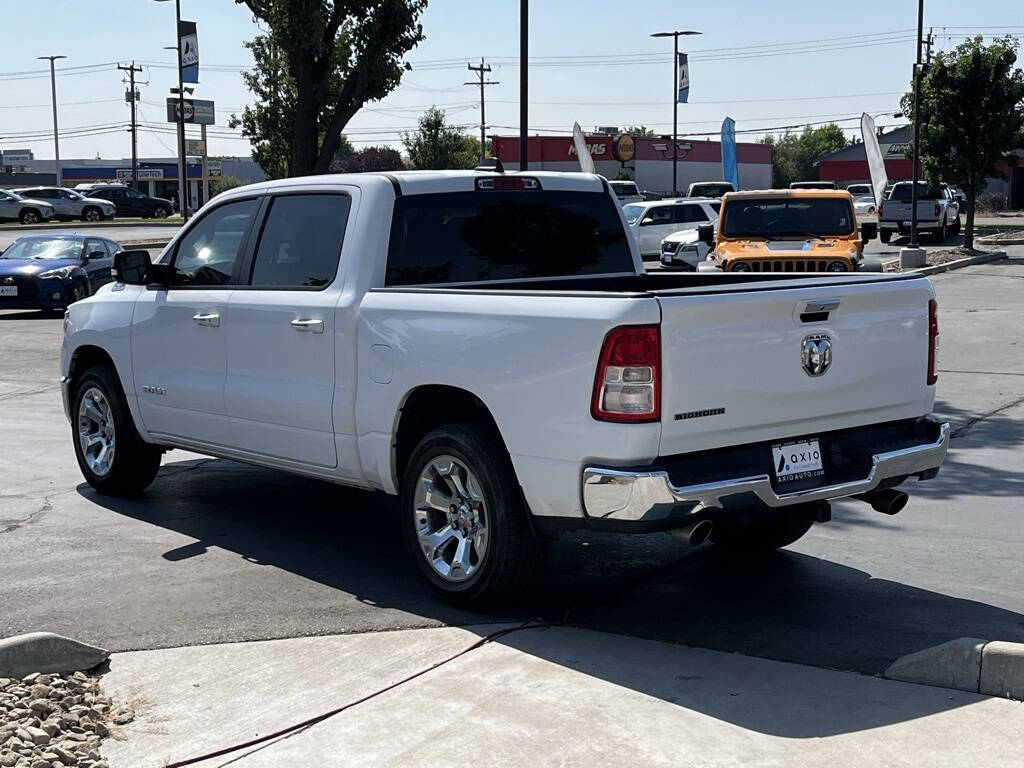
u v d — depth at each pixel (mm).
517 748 4195
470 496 5668
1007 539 6902
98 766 4129
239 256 7000
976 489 8102
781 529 6461
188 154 95500
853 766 4023
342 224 6398
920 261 28766
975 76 32844
